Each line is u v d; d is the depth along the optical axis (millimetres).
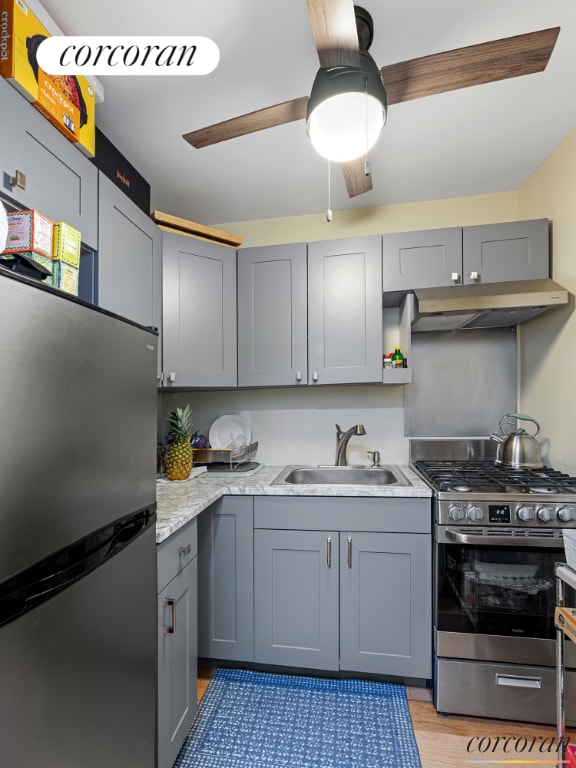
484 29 1168
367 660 1609
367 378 1966
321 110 1067
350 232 2293
